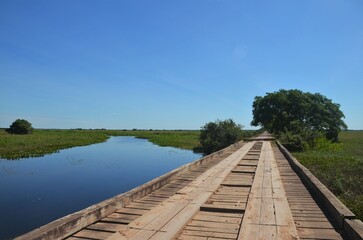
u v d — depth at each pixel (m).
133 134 89.38
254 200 6.22
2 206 11.31
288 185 8.22
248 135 42.00
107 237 4.31
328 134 47.53
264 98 50.38
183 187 7.75
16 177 17.05
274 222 4.79
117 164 22.86
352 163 16.20
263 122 50.72
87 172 19.03
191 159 26.66
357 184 11.19
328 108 50.53
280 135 37.97
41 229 3.91
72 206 11.38
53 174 18.09
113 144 45.94
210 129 33.84
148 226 4.59
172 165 22.75
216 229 4.69
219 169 10.94
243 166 12.19
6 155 26.38
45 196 12.82
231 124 33.81
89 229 4.65
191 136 64.56
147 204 6.12
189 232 4.57
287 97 48.91
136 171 19.73
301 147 24.67
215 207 5.73
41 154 28.31
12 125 53.00
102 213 5.15
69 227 4.30
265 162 13.03
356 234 3.97
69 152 31.55
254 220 4.89
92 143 47.06
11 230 8.84
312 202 6.35
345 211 4.82
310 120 48.03
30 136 46.88
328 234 4.44
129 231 4.38
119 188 14.52
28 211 10.71
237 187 8.01
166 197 6.73
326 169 14.42
